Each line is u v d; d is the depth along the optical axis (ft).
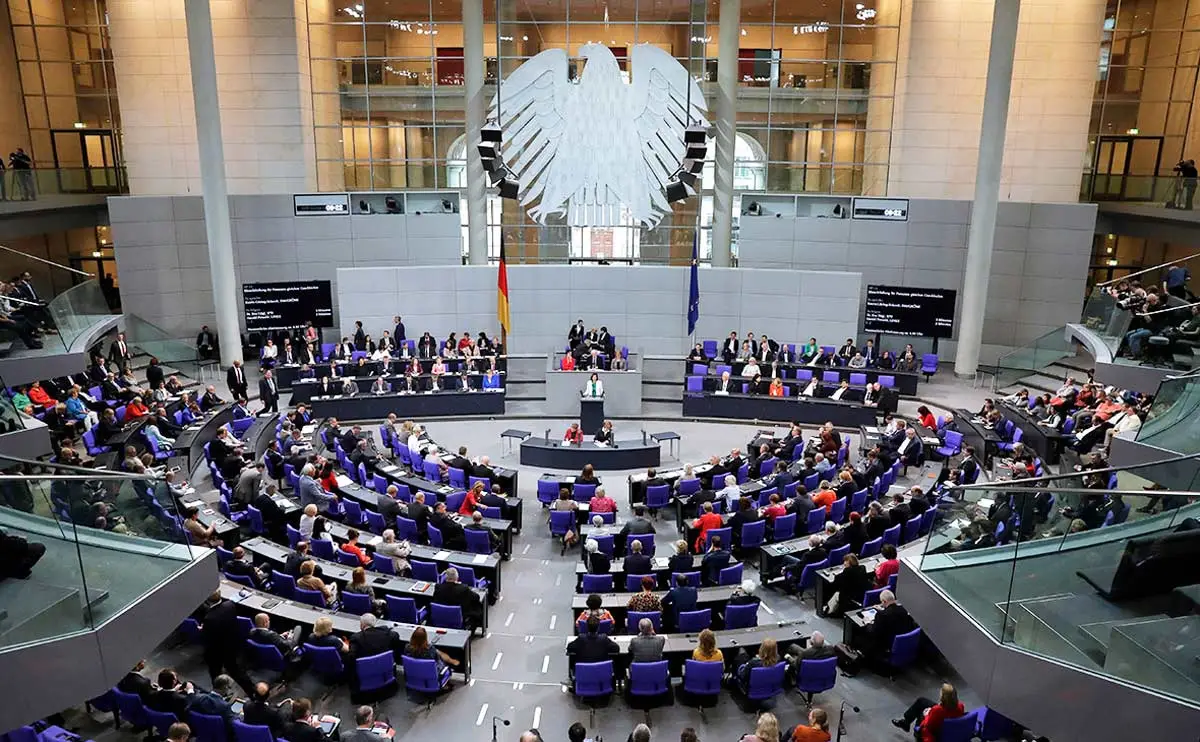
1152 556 21.16
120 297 85.10
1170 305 52.47
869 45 88.79
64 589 23.66
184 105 88.74
